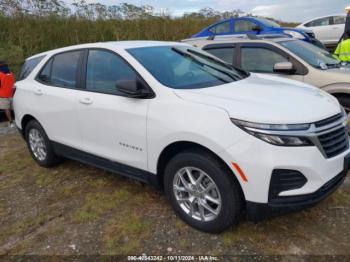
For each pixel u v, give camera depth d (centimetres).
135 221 345
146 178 354
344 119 318
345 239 302
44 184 448
